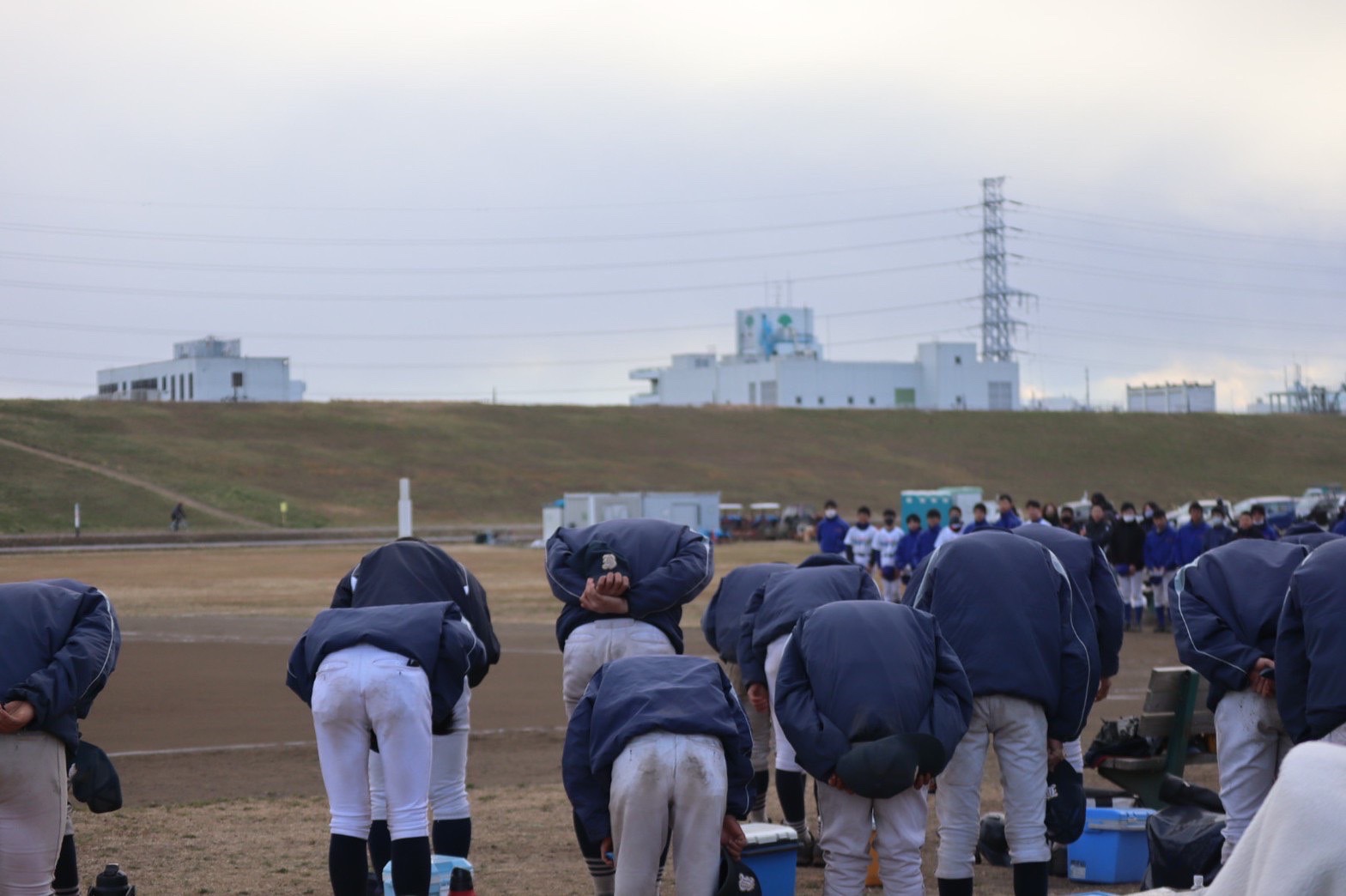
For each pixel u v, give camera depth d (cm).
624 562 894
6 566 5122
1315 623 722
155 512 8581
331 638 715
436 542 7375
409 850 696
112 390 15612
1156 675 1016
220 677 2134
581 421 12719
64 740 682
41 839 679
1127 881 933
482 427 12294
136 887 909
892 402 14725
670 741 659
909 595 875
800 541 7344
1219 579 816
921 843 701
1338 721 713
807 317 16550
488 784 1358
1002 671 746
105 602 722
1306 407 16125
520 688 2030
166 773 1402
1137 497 11069
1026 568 768
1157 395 15188
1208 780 1323
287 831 1115
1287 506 6012
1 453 9388
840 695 682
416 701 705
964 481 11300
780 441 12275
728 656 1046
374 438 11519
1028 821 759
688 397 15512
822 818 718
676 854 665
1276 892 295
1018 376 14925
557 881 931
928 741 670
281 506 9100
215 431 11200
